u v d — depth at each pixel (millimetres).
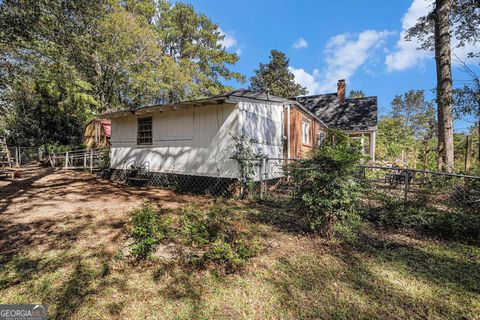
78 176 10008
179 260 2854
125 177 9016
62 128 18953
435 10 8445
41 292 2350
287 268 2809
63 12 7316
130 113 8117
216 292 2375
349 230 3672
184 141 7375
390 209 4285
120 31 15125
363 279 2615
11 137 17016
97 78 17281
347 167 3453
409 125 35594
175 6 24938
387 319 2047
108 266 2807
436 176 5188
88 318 2037
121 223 4230
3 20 6605
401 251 3293
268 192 6359
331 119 16922
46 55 8680
